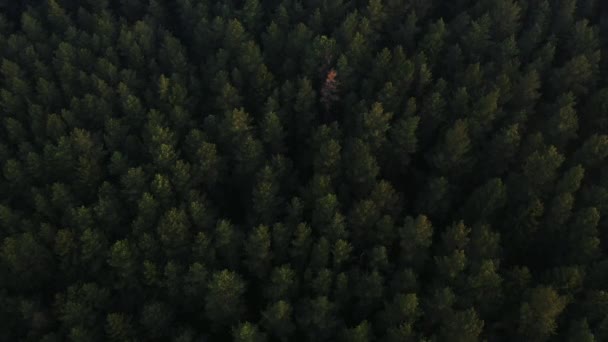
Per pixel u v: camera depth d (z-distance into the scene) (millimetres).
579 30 59156
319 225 47781
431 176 53281
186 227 47062
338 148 50219
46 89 59094
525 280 43594
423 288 45625
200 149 51094
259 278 47781
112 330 42656
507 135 50344
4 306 46219
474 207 49250
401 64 55844
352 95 56875
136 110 56844
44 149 52688
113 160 52250
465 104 54281
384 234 47219
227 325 45781
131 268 45906
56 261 49031
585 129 55969
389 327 42562
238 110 56219
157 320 44188
